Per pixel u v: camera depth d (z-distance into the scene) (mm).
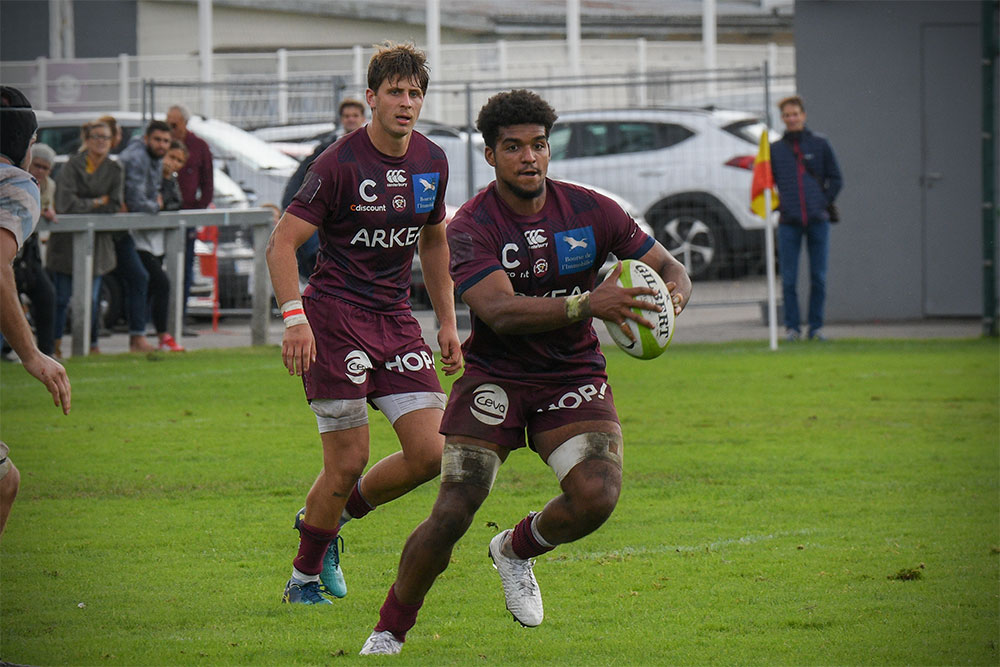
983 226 55781
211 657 16969
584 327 17266
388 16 117500
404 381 19750
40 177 47500
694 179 72750
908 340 54438
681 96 93250
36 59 119250
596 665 16578
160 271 52500
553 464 16828
